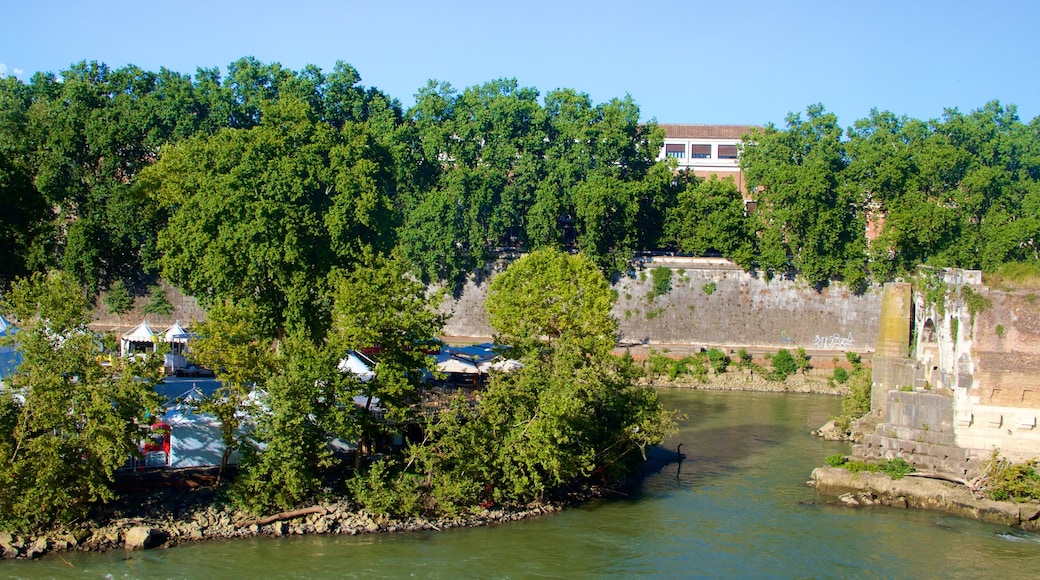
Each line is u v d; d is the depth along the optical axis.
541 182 102.12
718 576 40.06
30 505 40.19
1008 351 49.91
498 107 104.88
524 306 59.53
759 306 102.25
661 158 133.00
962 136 106.62
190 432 46.44
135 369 42.91
